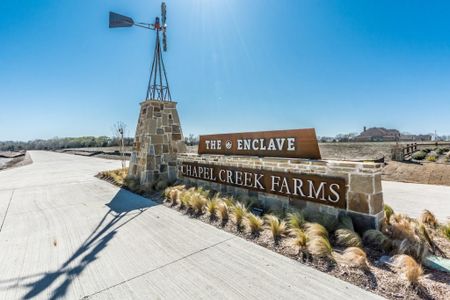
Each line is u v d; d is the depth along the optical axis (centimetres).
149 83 788
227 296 218
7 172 1308
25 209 512
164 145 742
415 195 591
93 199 591
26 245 331
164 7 780
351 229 320
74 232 376
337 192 355
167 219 430
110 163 1698
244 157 520
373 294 213
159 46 789
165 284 238
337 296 212
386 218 378
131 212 476
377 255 278
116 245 327
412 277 221
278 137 455
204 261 281
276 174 445
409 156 1390
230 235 354
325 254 272
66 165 1586
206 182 616
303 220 358
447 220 398
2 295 225
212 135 626
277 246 310
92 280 248
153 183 687
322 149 2045
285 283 235
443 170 864
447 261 263
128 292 227
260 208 458
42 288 235
